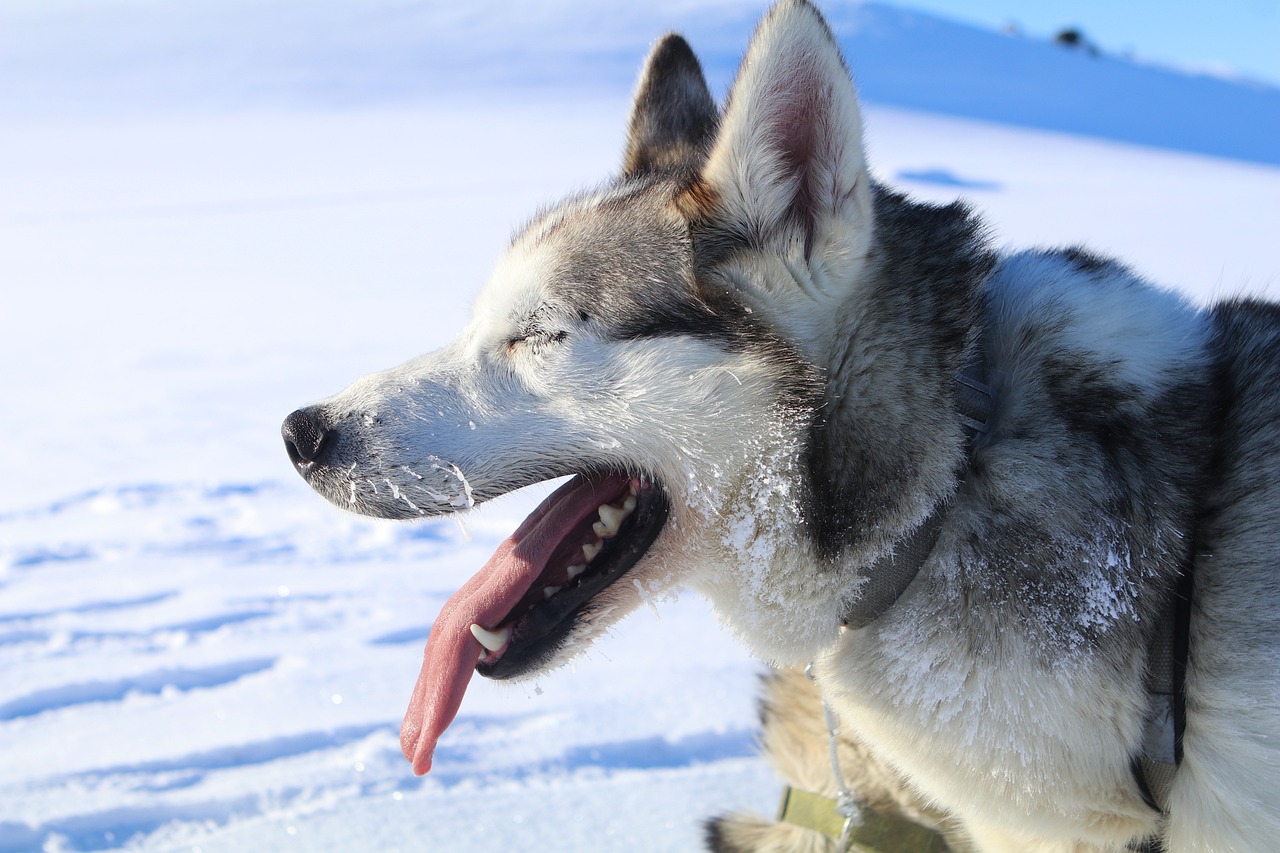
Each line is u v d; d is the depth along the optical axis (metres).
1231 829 1.89
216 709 3.16
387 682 3.33
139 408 6.67
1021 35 58.72
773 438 2.00
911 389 1.95
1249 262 10.09
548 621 2.17
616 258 2.13
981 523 1.90
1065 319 1.98
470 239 13.20
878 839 2.46
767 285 2.01
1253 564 1.88
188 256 12.53
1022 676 1.86
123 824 2.65
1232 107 41.62
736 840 2.60
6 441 6.06
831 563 1.96
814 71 1.90
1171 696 1.92
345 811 2.71
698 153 2.45
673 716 3.18
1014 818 2.01
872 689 1.98
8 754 2.91
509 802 2.77
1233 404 2.00
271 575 4.24
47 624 3.77
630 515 2.18
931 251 2.06
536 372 2.16
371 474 2.17
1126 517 1.87
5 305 9.98
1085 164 20.92
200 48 54.47
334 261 11.98
